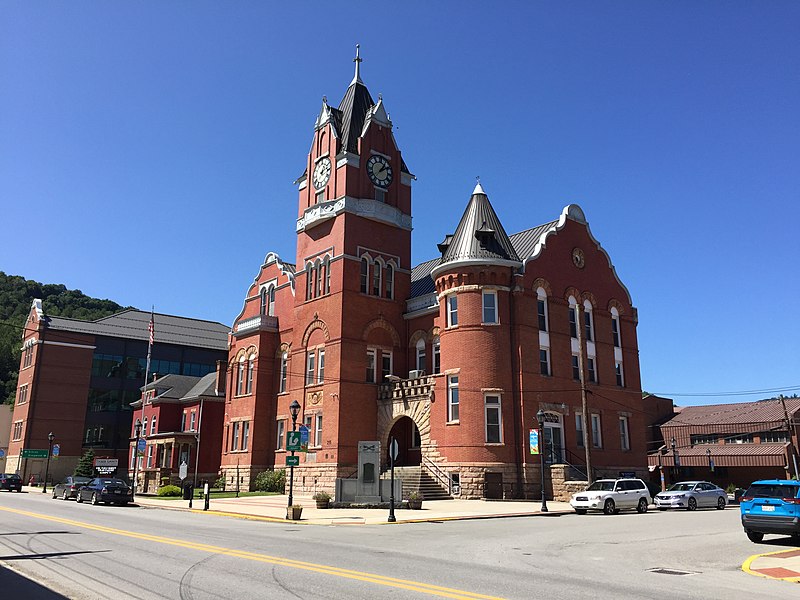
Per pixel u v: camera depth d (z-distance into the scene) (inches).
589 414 1813.5
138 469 2657.5
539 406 1669.5
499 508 1353.3
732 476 2458.2
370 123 2021.4
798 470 2347.4
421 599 425.1
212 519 1171.9
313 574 522.0
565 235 1903.3
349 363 1823.3
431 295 1899.6
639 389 2003.0
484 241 1745.8
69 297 5782.5
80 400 3233.3
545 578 519.2
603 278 1996.8
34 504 1545.3
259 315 2159.2
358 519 1147.9
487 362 1638.8
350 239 1895.9
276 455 2027.6
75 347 3284.9
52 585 473.4
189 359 3673.7
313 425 1879.9
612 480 1398.9
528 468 1592.0
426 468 1674.5
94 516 1172.5
